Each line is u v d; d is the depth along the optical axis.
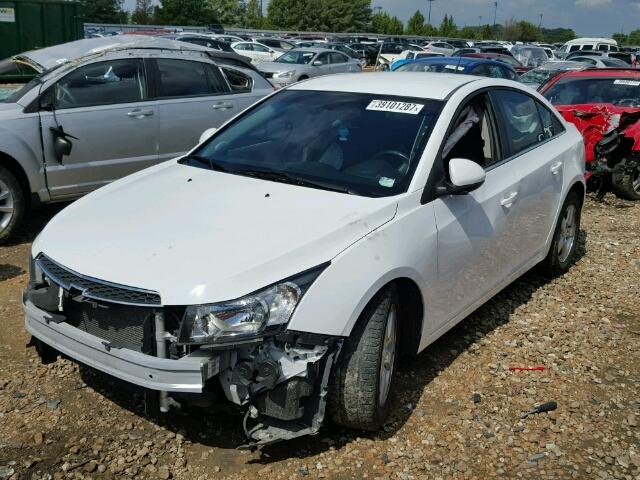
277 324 2.89
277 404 2.97
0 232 6.04
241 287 2.88
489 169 4.34
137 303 2.91
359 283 3.11
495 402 3.80
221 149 4.39
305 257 3.06
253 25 98.56
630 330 4.82
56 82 6.34
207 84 7.53
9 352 4.12
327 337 2.99
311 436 3.39
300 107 4.50
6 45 17.00
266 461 3.20
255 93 7.99
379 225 3.38
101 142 6.58
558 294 5.43
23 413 3.49
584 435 3.53
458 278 3.96
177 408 3.00
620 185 8.80
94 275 3.04
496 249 4.36
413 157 3.79
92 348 3.05
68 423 3.42
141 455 3.20
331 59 23.30
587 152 8.71
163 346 2.90
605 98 9.40
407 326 3.71
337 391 3.18
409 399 3.78
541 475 3.21
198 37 28.11
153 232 3.29
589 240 6.98
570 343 4.57
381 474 3.15
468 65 13.73
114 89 6.73
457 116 4.10
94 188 6.66
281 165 4.01
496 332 4.69
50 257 3.28
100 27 49.25
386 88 4.41
